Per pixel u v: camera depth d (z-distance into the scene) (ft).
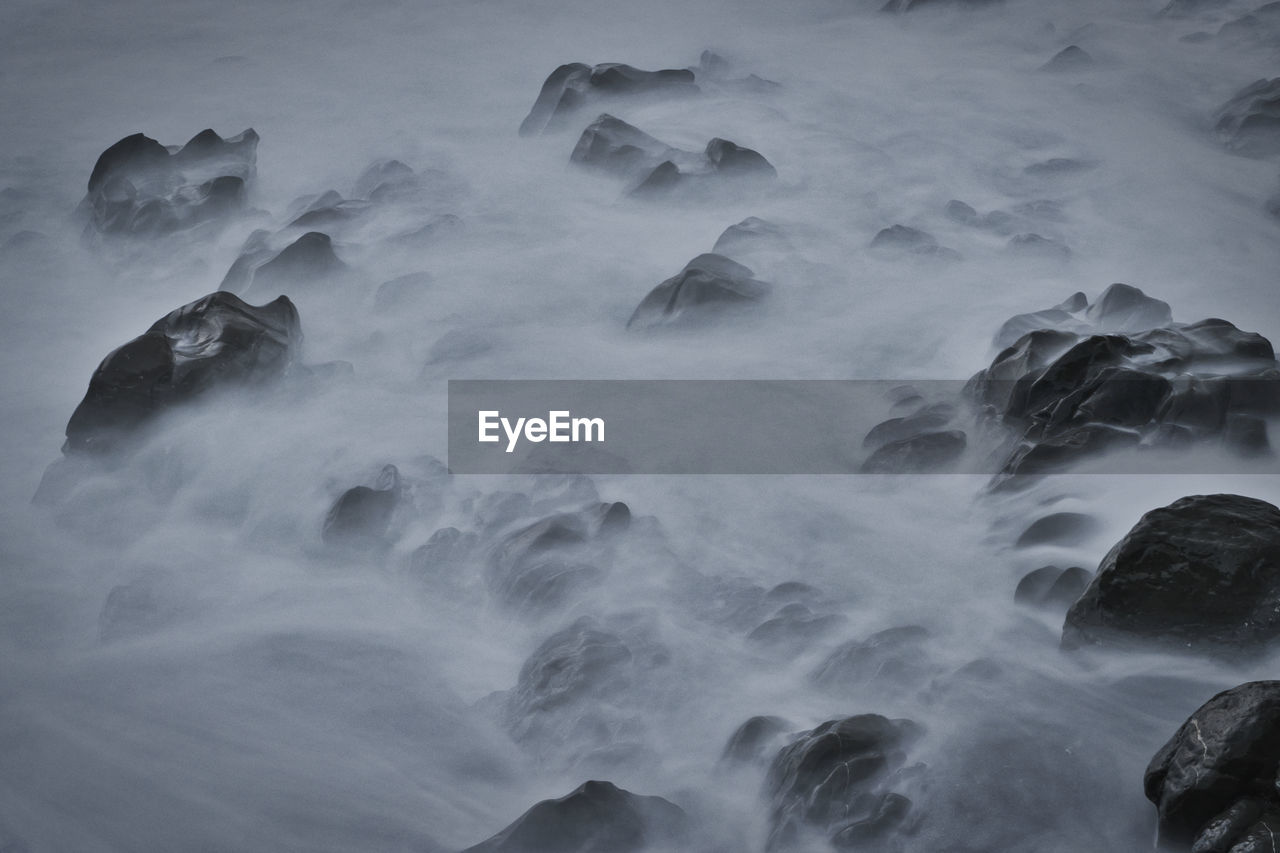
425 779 16.90
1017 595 18.49
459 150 40.75
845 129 40.73
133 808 16.53
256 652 19.56
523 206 35.86
